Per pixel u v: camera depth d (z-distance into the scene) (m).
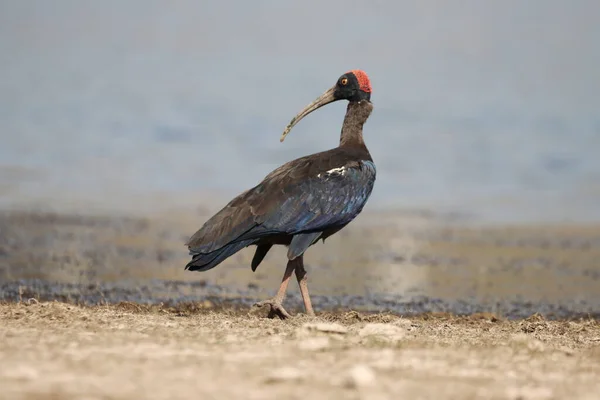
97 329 11.19
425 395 8.59
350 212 13.86
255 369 9.26
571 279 20.44
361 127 15.08
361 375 8.77
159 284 18.30
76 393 8.24
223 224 13.05
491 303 17.86
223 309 15.71
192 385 8.61
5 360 9.32
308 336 10.88
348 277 19.81
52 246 21.52
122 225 24.45
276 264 21.00
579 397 8.79
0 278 18.25
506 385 9.10
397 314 16.20
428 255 22.53
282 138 15.45
